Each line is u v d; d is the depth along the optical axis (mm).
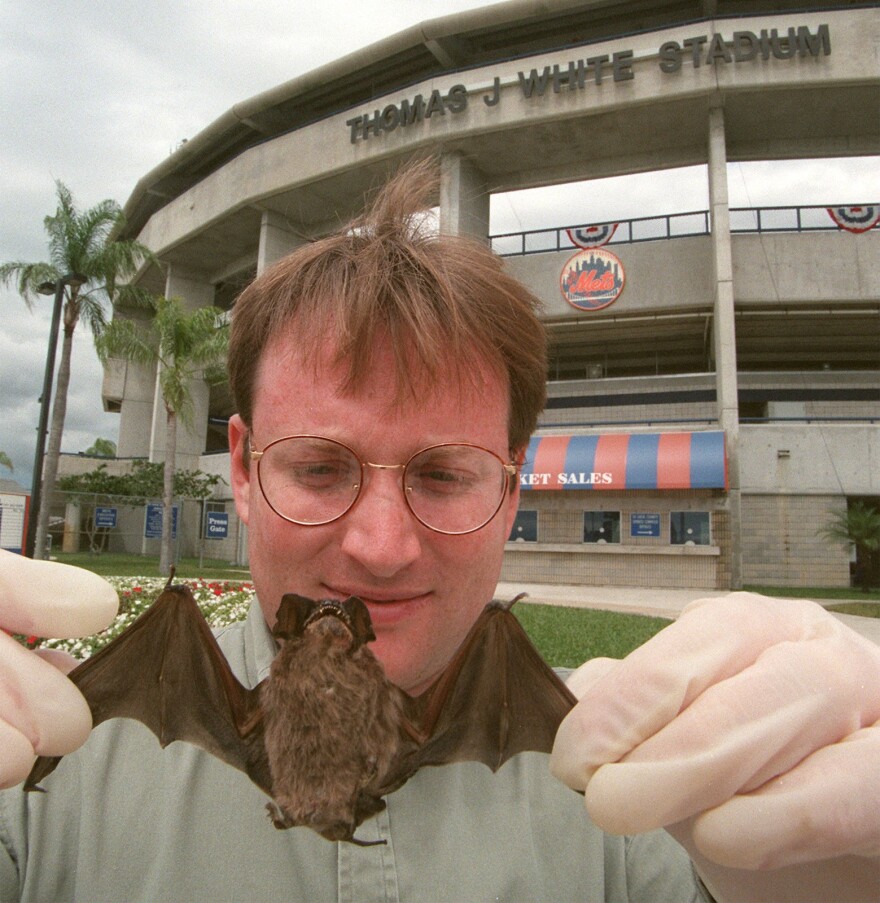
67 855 1823
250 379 2074
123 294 29797
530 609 17031
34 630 1540
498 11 31172
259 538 1912
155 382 51656
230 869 1777
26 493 19625
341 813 1533
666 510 28312
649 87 28500
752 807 1271
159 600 1825
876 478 28969
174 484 38812
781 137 31250
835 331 33562
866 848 1268
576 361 38719
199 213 40531
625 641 11586
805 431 29609
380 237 1914
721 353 28516
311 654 1597
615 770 1370
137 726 1999
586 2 30609
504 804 1971
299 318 1865
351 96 37938
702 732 1315
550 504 29797
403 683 1891
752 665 1412
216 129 40156
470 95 30781
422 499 1821
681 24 28531
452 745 1757
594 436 29859
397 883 1772
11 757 1394
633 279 31828
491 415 1936
